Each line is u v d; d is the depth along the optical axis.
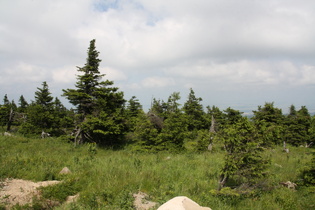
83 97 21.53
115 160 12.84
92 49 22.16
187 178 9.52
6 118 30.00
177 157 15.22
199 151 17.94
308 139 30.55
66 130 25.03
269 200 7.71
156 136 18.86
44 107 26.36
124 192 6.62
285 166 13.55
